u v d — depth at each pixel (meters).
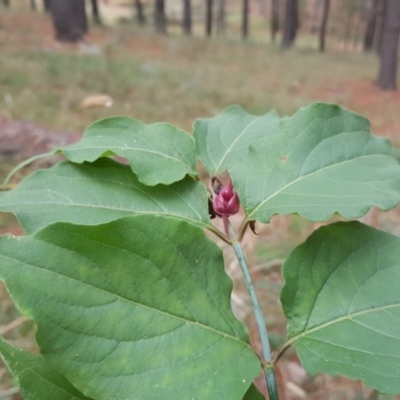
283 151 0.20
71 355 0.13
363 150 0.20
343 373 0.15
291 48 4.93
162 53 3.42
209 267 0.16
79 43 3.09
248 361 0.15
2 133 1.11
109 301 0.14
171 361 0.14
